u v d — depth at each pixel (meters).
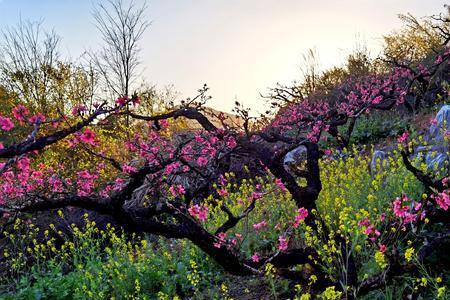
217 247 5.56
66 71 19.72
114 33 19.58
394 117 14.19
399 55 18.39
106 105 4.61
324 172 9.98
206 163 6.78
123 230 10.44
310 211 6.24
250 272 5.81
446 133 9.27
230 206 9.53
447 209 5.76
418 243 6.20
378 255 5.20
